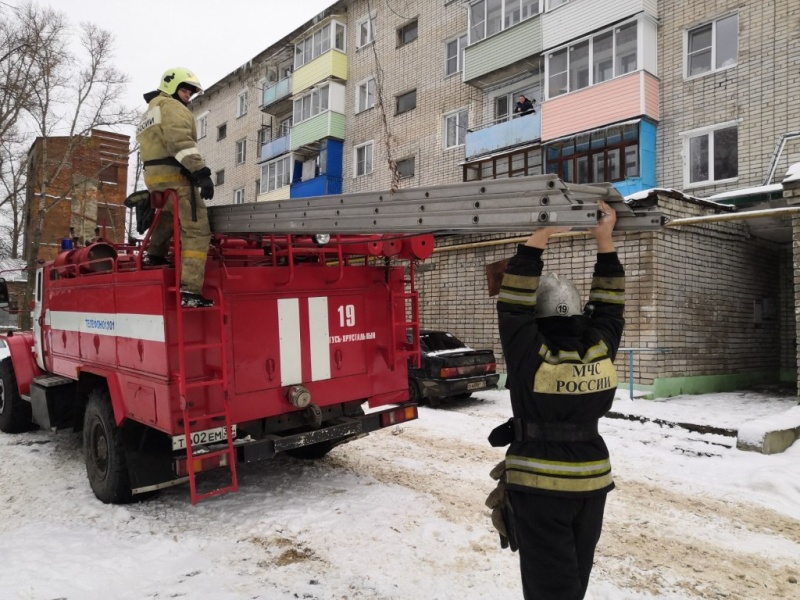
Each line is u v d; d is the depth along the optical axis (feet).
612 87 46.75
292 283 14.69
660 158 46.60
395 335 16.69
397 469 18.13
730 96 42.93
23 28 69.87
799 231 24.20
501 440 7.37
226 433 13.29
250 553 12.07
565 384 6.70
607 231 7.69
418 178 69.26
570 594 6.53
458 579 10.82
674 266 31.30
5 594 10.32
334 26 79.00
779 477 16.72
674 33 46.24
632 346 30.89
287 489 16.20
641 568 11.52
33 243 72.64
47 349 20.30
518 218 7.29
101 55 76.59
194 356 12.84
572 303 7.35
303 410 14.92
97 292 15.99
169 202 13.25
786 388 35.68
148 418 13.19
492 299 37.42
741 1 42.47
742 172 42.04
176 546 12.37
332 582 10.76
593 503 6.81
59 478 17.35
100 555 11.96
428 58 68.54
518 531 6.91
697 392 32.32
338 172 79.97
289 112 94.73
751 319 37.32
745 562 11.89
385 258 16.69
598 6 48.34
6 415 22.68
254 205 12.50
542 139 51.11
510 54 55.11
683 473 18.10
